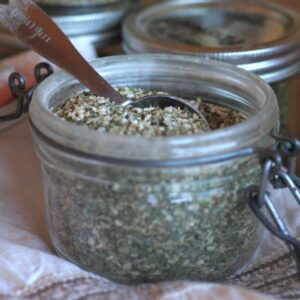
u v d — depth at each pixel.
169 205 0.30
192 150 0.29
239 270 0.33
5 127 0.40
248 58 0.41
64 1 0.45
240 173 0.30
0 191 0.38
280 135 0.31
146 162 0.29
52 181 0.32
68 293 0.30
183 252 0.31
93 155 0.29
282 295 0.31
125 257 0.31
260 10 0.49
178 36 0.45
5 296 0.30
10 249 0.32
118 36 0.48
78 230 0.31
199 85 0.36
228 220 0.31
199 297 0.29
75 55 0.34
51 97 0.33
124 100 0.34
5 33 0.45
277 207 0.36
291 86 0.44
